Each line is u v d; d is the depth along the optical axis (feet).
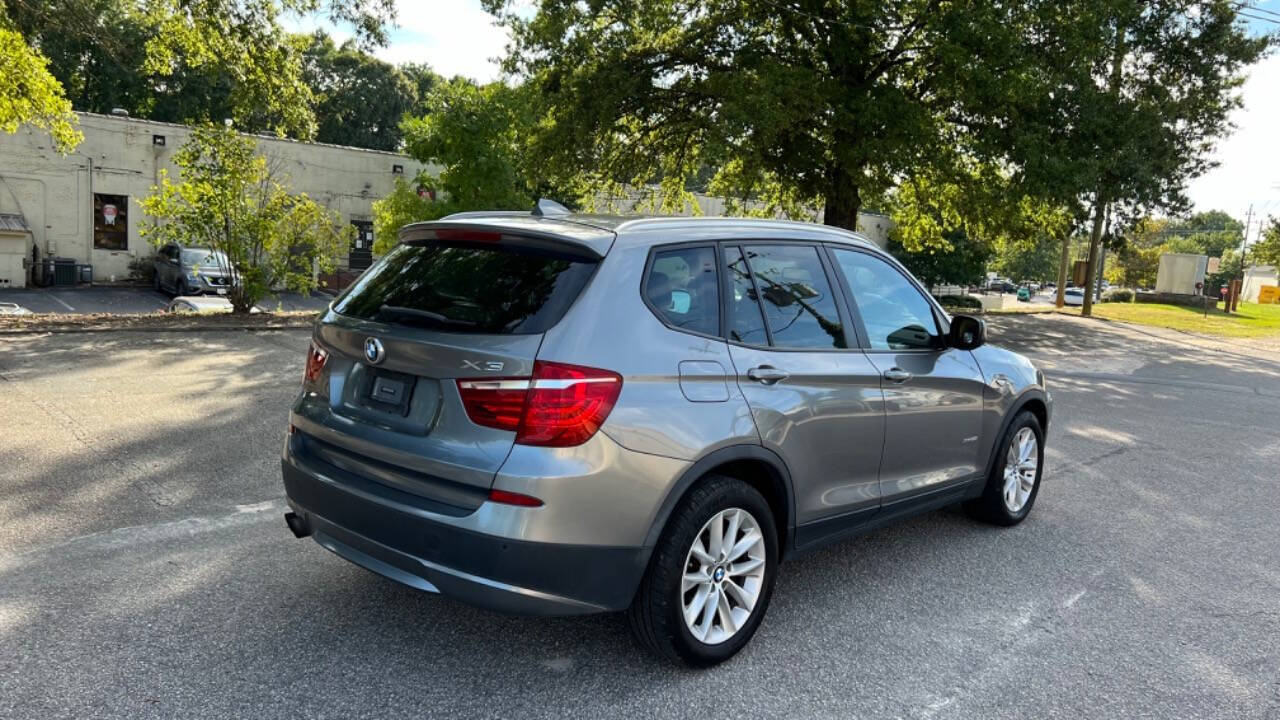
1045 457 24.27
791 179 74.43
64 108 47.29
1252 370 54.34
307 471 10.67
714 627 10.84
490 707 9.48
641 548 9.65
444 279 10.47
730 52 70.08
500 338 9.28
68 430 20.76
